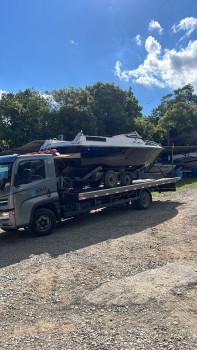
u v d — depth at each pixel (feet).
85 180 34.88
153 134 117.29
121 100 108.68
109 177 35.81
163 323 12.30
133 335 11.58
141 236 25.49
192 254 20.51
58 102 97.30
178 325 12.12
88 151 33.71
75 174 34.78
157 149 44.50
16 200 25.13
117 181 37.19
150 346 10.82
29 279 17.49
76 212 30.35
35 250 23.12
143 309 13.47
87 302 14.49
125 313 13.26
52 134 82.69
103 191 32.55
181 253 20.81
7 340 11.70
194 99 167.22
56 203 28.22
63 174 33.76
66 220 34.68
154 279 16.47
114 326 12.30
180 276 16.69
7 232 30.14
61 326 12.55
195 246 22.29
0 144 83.05
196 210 35.68
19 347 11.19
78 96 99.71
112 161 36.99
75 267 19.06
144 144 41.93
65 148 33.60
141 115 121.19
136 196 38.11
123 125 104.06
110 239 25.05
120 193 35.55
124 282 16.35
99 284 16.42
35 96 92.32
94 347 10.93
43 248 23.53
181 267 18.06
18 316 13.52
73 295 15.30
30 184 26.16
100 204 33.14
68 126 87.15
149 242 23.71
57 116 86.53
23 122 81.25
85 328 12.26
